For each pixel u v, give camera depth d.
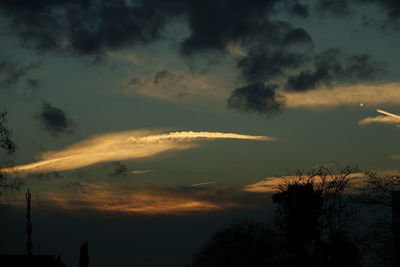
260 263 64.06
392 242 40.03
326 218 47.53
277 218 50.28
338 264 44.78
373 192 41.03
